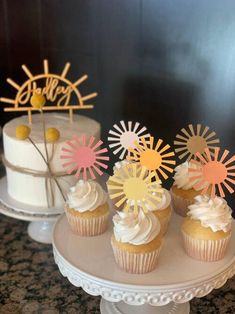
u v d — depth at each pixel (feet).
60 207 1.87
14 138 1.81
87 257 1.48
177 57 2.09
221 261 1.48
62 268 1.47
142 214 1.42
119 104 2.38
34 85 1.95
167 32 2.08
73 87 1.99
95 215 1.55
